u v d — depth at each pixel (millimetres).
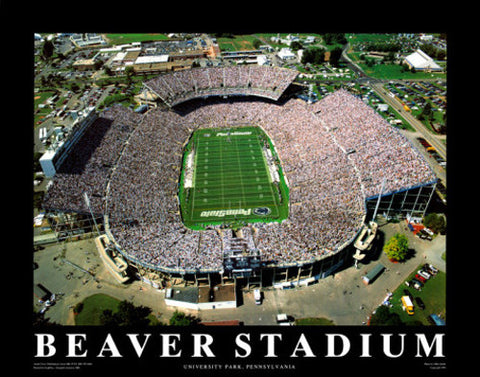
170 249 78812
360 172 98250
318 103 138625
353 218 85188
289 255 74438
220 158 124312
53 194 90562
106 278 79062
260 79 158250
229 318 69250
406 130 142125
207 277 75375
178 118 145250
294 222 87000
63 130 130500
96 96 176500
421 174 89938
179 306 72000
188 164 121125
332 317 69062
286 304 72000
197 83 158000
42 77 191625
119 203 93188
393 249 80125
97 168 105000
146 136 126438
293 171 111375
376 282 76688
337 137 116125
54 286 77188
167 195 103188
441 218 88875
